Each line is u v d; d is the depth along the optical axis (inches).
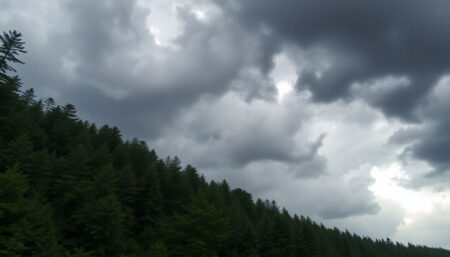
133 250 2117.4
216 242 2161.7
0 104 2142.0
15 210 1296.8
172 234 2154.3
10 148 1957.4
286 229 3004.4
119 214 1856.5
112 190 2129.7
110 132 3649.1
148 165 3206.2
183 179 2891.2
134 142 3526.1
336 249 4854.8
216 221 2164.1
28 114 2687.0
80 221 1831.9
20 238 1293.1
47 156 2199.8
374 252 6141.7
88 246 1828.2
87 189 2015.3
